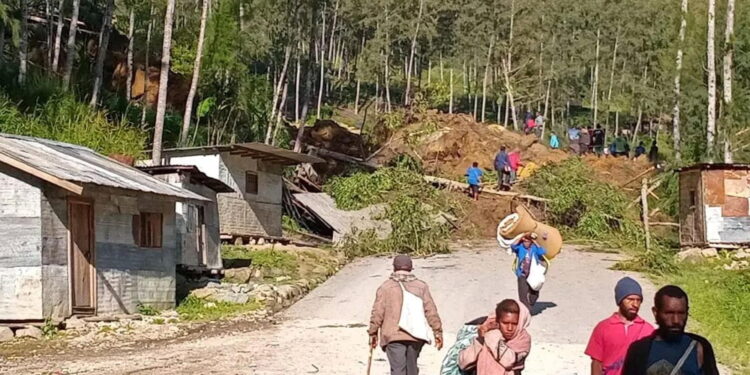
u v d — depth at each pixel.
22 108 27.80
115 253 17.33
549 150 43.59
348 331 15.91
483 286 21.03
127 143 27.59
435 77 79.12
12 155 15.54
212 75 38.16
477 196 35.00
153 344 14.71
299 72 61.72
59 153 18.23
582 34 70.12
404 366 9.48
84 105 29.33
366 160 40.78
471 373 7.75
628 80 68.12
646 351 5.90
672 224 30.25
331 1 65.44
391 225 29.19
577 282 21.56
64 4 38.75
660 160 43.81
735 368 13.57
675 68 40.91
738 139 34.09
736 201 25.64
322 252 26.23
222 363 12.79
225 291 19.64
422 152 41.59
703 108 39.09
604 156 47.44
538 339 15.02
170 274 18.81
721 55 37.59
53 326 15.38
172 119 35.53
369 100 73.75
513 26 65.94
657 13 67.44
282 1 43.97
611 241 30.27
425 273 23.28
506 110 66.44
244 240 26.42
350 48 82.62
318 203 31.69
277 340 14.96
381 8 66.38
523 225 16.50
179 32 41.25
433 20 65.88
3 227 15.49
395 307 9.52
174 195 18.17
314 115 62.00
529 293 16.69
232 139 36.94
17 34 29.09
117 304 17.25
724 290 20.50
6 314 15.39
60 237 15.91
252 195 27.30
